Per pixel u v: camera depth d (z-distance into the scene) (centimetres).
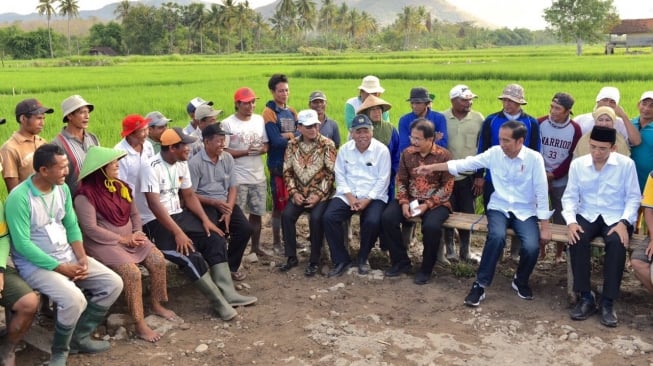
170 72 3834
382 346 460
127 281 479
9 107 1814
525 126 597
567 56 5844
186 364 445
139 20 9862
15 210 429
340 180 641
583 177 554
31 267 441
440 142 666
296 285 603
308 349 459
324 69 3569
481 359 442
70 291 432
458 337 478
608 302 510
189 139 556
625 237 512
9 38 9069
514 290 577
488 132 644
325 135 723
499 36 16962
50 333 489
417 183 623
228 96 2088
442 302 553
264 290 591
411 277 618
